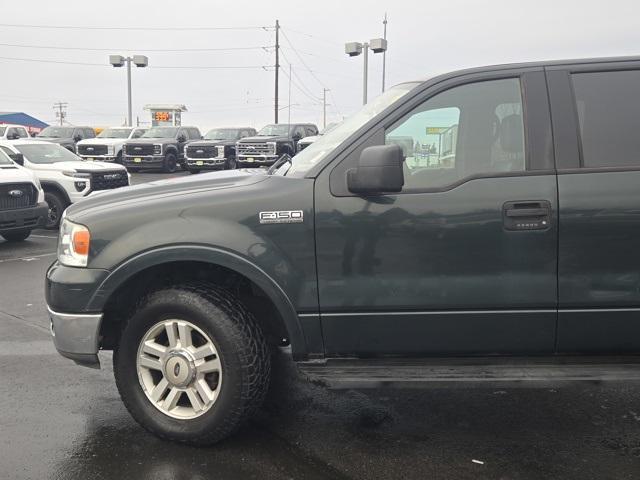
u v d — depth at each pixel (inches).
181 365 128.9
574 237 120.8
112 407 152.6
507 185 121.8
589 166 122.6
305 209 124.0
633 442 131.9
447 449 130.0
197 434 128.5
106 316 135.6
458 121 127.5
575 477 118.3
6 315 237.5
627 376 120.0
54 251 379.6
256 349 127.3
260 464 124.0
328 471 121.4
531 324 123.9
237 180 135.0
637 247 120.6
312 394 159.9
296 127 951.6
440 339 126.0
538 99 125.5
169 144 968.9
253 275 124.3
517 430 138.3
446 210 122.1
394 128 127.4
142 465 123.8
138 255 125.3
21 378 172.2
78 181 461.1
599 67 126.7
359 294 124.8
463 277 123.1
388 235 123.2
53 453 129.1
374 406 152.3
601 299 122.0
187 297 126.6
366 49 867.4
